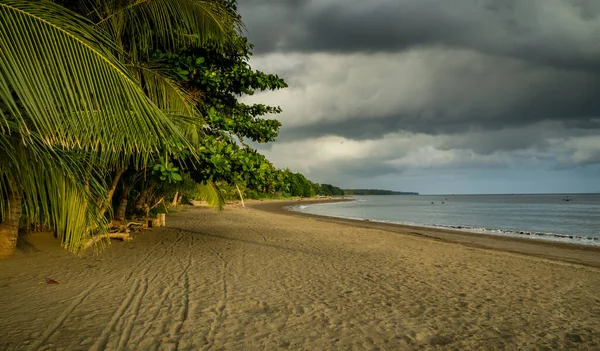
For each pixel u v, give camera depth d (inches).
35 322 189.8
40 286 257.4
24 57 118.4
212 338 178.2
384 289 278.2
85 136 149.3
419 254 454.6
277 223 912.9
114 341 170.4
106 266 327.9
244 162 325.1
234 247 471.2
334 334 187.9
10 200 328.2
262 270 334.0
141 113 147.3
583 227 1037.8
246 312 217.2
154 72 283.4
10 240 338.3
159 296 243.3
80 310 210.7
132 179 534.6
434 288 285.7
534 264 400.5
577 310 237.8
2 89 113.7
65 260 342.3
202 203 1985.7
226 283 282.7
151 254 395.9
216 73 374.3
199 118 287.9
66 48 128.2
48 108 124.6
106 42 147.3
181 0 266.8
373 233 711.1
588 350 175.9
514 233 853.2
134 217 715.4
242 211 1550.2
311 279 303.9
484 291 281.0
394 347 174.4
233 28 299.3
